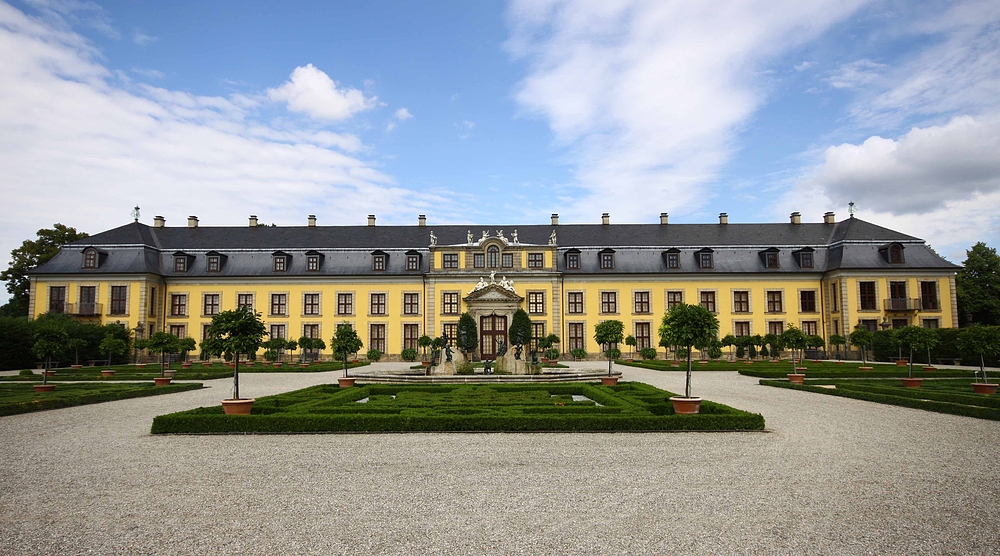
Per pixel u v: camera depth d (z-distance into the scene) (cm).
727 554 757
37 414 1991
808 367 3919
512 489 1048
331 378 3616
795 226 6134
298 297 5681
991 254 6481
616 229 6144
